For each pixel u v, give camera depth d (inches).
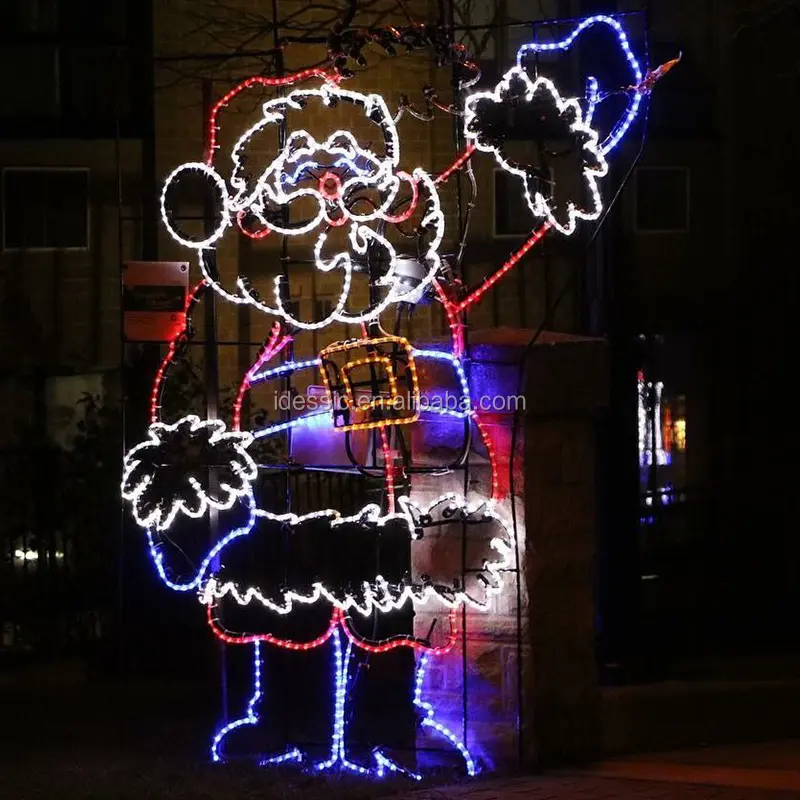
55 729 324.2
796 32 489.4
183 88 406.9
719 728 307.6
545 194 277.4
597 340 275.9
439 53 281.4
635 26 446.0
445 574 278.5
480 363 270.1
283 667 299.7
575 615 279.3
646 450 488.4
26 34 417.4
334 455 348.5
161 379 294.5
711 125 486.6
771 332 498.6
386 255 282.0
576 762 281.3
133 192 414.9
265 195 285.9
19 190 413.7
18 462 411.2
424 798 246.8
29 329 414.3
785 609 458.9
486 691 275.7
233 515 380.5
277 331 284.8
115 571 391.5
